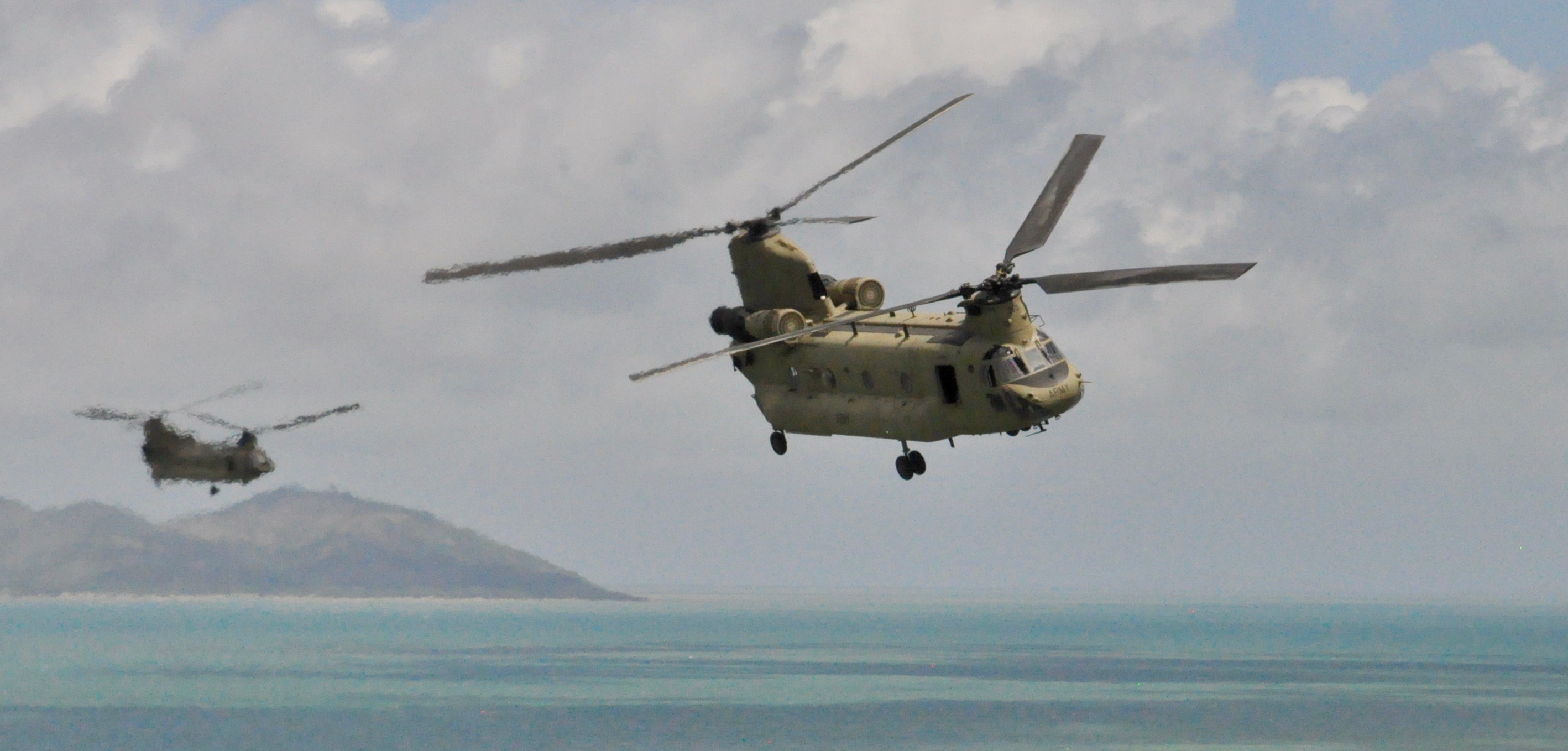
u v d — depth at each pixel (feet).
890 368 264.93
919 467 268.41
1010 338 252.21
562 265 280.72
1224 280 230.68
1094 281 243.60
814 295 284.00
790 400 282.77
